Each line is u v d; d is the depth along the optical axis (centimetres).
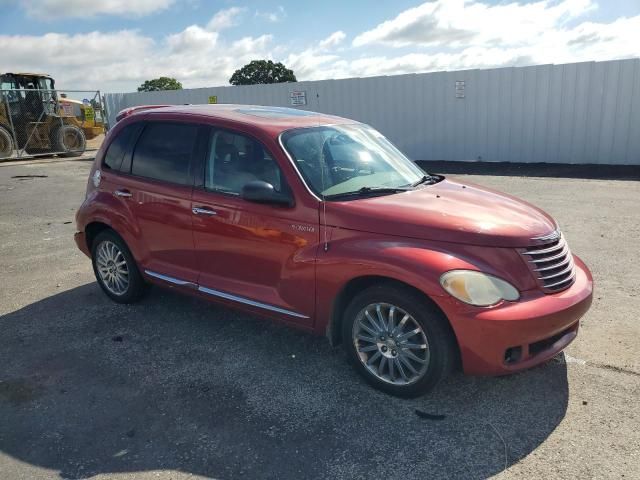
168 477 284
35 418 338
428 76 1519
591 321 450
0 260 689
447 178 470
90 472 289
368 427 321
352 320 358
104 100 2270
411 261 322
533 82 1372
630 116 1270
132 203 475
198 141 436
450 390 358
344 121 479
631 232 718
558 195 983
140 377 385
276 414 337
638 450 293
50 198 1183
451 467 285
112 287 526
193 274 444
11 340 448
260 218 388
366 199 373
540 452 295
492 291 315
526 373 374
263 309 399
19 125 2062
